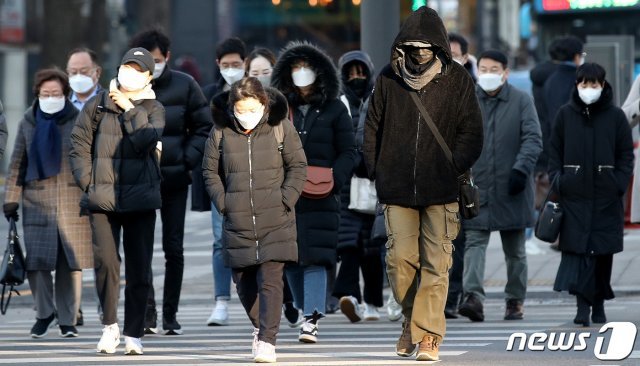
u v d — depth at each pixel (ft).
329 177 82.53
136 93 75.61
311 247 81.82
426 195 69.41
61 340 85.51
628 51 139.13
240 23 285.23
